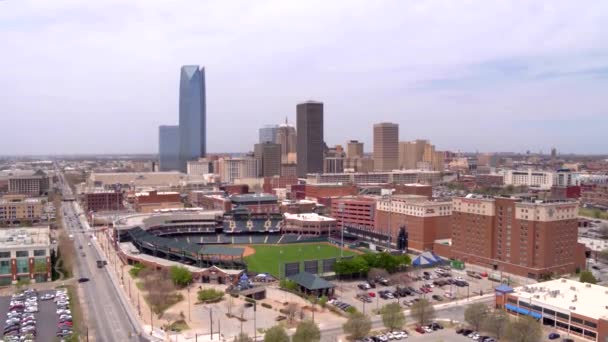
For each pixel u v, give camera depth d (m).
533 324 178.62
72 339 179.12
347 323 185.00
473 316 194.25
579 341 188.50
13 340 181.00
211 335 188.38
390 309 196.25
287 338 169.75
